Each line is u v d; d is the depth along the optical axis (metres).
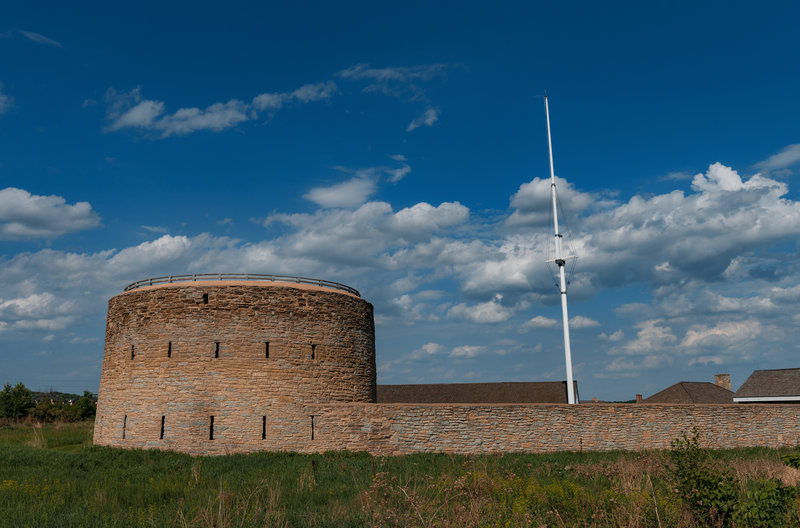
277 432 29.70
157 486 19.30
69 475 22.45
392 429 29.19
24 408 58.00
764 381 46.66
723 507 12.42
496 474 18.81
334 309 32.81
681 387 50.22
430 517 12.47
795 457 17.70
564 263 39.25
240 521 14.09
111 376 32.44
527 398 48.66
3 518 14.21
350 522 13.84
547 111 42.41
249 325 30.61
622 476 17.23
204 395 29.67
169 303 30.98
